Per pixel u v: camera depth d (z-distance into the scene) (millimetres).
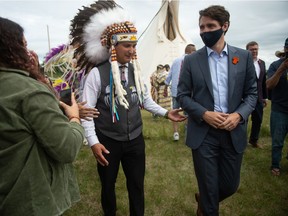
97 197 3350
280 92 3742
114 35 2236
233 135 2342
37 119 1226
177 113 2533
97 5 2414
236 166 2430
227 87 2338
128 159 2475
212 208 2391
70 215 2979
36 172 1277
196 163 2438
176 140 5469
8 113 1201
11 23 1312
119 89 2234
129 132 2383
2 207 1256
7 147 1244
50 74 2709
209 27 2260
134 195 2508
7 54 1268
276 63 3883
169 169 4129
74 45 2520
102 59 2453
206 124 2369
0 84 1231
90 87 2316
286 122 3803
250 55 2381
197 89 2381
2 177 1253
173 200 3248
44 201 1296
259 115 4957
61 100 1608
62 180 1438
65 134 1294
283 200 3240
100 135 2363
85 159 4512
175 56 13953
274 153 3922
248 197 3301
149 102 2582
